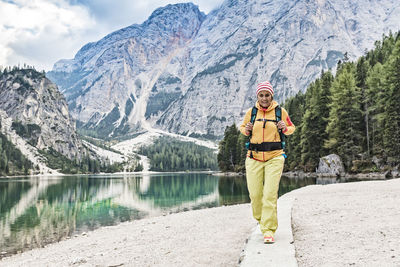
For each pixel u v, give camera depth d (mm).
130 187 54594
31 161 186625
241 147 85500
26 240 13820
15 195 39625
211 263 5559
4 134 190750
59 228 16797
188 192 37969
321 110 54062
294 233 6684
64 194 40719
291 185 33812
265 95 5141
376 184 16516
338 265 4266
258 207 5512
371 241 5277
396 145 38188
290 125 5309
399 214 7453
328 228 6754
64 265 6746
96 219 19641
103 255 7180
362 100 49094
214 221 11242
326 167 48281
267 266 4000
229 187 42031
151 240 8547
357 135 46281
